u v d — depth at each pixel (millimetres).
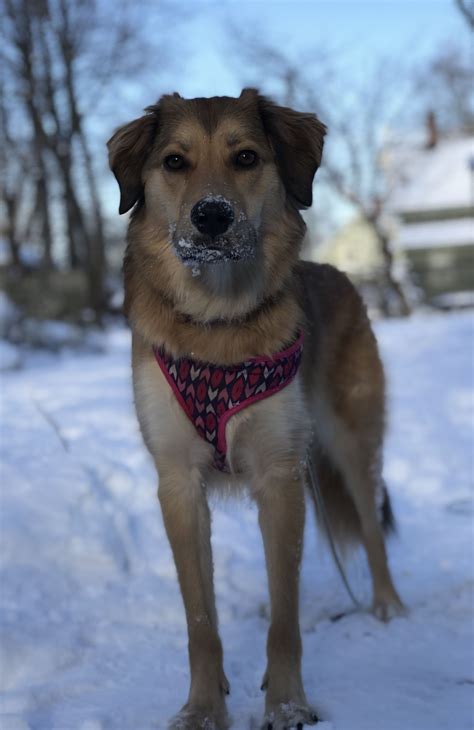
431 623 1220
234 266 1036
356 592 1376
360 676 1049
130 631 1210
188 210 1002
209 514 1098
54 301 4855
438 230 10789
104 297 7355
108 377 2869
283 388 1056
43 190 7602
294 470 1063
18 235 8469
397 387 2625
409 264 10477
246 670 1105
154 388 1071
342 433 1372
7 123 7160
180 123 1090
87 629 1193
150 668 1104
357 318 1419
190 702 953
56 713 975
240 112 1109
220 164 1063
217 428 1051
